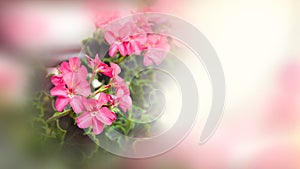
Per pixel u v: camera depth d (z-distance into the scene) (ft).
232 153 2.92
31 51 2.56
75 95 2.29
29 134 2.33
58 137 2.34
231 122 3.07
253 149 3.00
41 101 2.36
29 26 2.80
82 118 2.29
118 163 2.40
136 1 2.82
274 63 3.37
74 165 2.36
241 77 3.30
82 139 2.36
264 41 3.42
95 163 2.38
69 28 2.80
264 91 3.29
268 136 3.11
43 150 2.34
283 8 3.46
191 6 3.20
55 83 2.30
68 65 2.31
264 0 3.44
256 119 3.15
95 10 2.74
